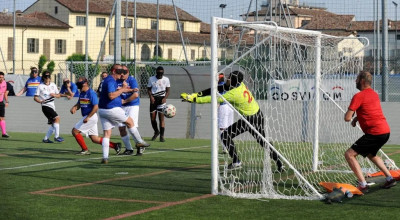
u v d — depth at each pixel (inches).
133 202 331.6
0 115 790.5
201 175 443.5
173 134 827.4
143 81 1020.5
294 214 299.3
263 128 449.1
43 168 479.5
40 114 905.5
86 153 587.2
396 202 333.4
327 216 294.5
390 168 467.2
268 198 345.1
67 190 372.5
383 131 361.7
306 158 557.9
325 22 1314.0
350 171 466.6
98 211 306.0
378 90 831.1
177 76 986.1
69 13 2615.7
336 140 700.0
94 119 580.4
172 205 322.7
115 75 516.4
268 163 366.6
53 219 286.8
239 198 345.7
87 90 578.6
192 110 819.4
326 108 708.0
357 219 287.6
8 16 2476.6
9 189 375.2
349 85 685.3
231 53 450.9
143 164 509.0
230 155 462.9
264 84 497.0
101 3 2682.1
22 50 2300.7
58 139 720.3
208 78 995.3
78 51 2630.4
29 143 709.3
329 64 557.6
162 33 2527.1
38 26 2522.1
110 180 415.5
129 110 621.0
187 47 2290.8
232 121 613.0
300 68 572.7
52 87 717.3
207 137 810.8
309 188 356.8
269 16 1064.2
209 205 323.3
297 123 721.6
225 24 364.8
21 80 1254.9
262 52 482.3
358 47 549.3
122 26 2576.3
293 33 446.9
